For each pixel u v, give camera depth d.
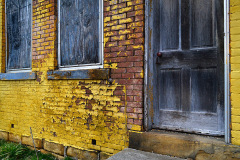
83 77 3.38
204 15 2.64
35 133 4.12
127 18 2.98
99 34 3.41
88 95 3.38
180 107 2.79
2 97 4.86
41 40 4.06
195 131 2.66
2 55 4.92
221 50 2.52
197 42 2.69
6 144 4.34
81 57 3.66
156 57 2.95
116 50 3.09
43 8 4.04
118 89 3.06
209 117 2.59
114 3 3.11
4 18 4.95
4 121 4.81
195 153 2.40
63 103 3.69
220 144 2.27
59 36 3.93
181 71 2.79
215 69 2.57
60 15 3.91
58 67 3.94
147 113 2.85
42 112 4.00
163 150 2.62
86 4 3.59
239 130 2.20
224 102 2.45
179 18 2.82
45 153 3.90
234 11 2.25
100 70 3.19
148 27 2.87
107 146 3.15
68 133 3.62
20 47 4.69
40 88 4.04
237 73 2.22
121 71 3.04
